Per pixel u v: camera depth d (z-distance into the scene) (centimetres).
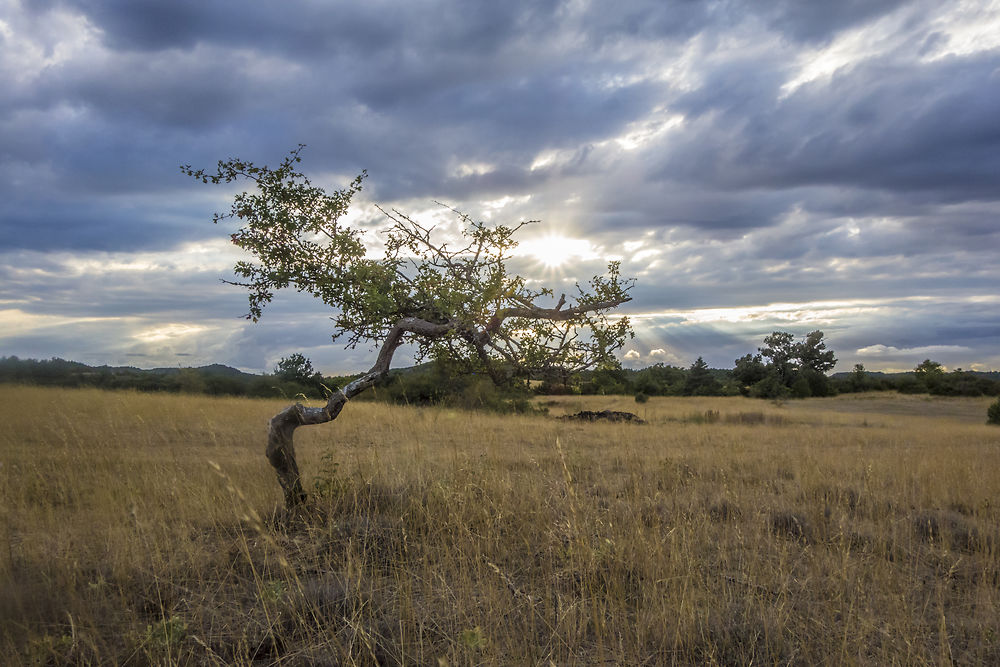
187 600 418
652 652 352
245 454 1023
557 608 402
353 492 645
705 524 566
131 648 346
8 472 762
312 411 620
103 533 531
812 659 346
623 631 379
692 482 778
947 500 764
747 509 661
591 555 450
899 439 1752
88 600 404
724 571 461
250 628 377
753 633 365
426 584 437
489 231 556
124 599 406
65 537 522
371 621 376
